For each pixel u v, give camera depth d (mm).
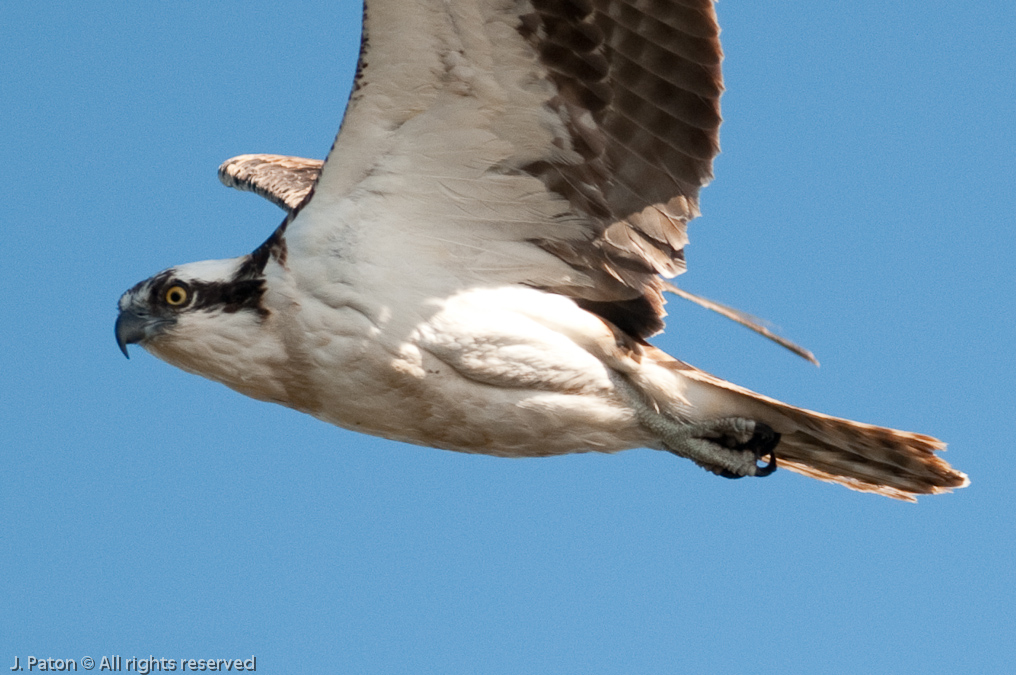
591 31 10781
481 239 11742
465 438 12055
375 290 11453
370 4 10398
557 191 11609
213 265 11945
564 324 11812
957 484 12758
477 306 11602
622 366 12000
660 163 11375
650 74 10969
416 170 11375
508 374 11688
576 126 11273
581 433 12117
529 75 10969
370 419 11938
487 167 11430
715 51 10750
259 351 11727
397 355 11508
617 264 11922
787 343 11219
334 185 11453
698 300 11695
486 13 10539
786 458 13086
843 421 12211
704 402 12195
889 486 13070
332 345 11531
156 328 11859
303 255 11531
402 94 10953
